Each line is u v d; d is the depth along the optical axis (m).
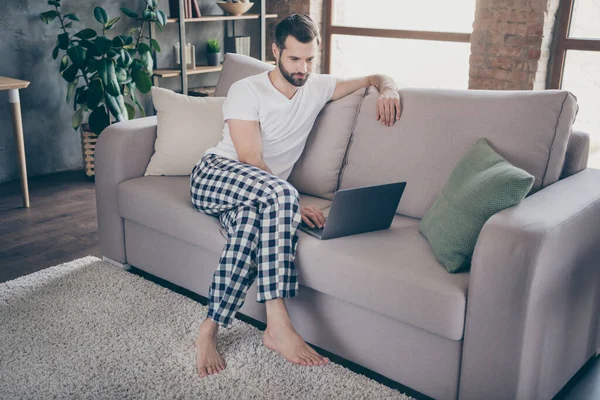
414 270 1.76
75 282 2.55
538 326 1.63
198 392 1.85
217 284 1.98
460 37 4.31
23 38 3.98
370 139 2.30
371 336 1.90
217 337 2.14
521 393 1.64
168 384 1.89
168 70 4.54
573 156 2.05
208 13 4.93
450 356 1.73
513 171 1.72
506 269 1.56
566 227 1.62
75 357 2.03
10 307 2.34
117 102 3.91
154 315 2.29
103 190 2.64
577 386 1.95
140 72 4.09
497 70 4.00
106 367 1.97
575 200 1.78
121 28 4.45
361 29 4.81
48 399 1.82
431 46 4.50
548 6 3.70
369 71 4.89
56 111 4.23
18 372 1.95
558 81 3.94
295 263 1.97
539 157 1.96
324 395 1.84
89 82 3.98
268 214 1.96
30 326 2.21
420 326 1.73
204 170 2.22
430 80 4.59
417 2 4.50
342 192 1.88
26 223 3.31
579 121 3.96
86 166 4.13
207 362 1.96
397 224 2.13
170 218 2.33
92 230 3.22
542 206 1.72
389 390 1.87
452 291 1.65
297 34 2.13
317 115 2.43
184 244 2.40
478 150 1.97
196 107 2.63
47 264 2.79
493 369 1.64
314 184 2.40
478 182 1.78
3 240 3.07
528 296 1.55
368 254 1.86
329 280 1.89
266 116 2.26
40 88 4.12
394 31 4.63
